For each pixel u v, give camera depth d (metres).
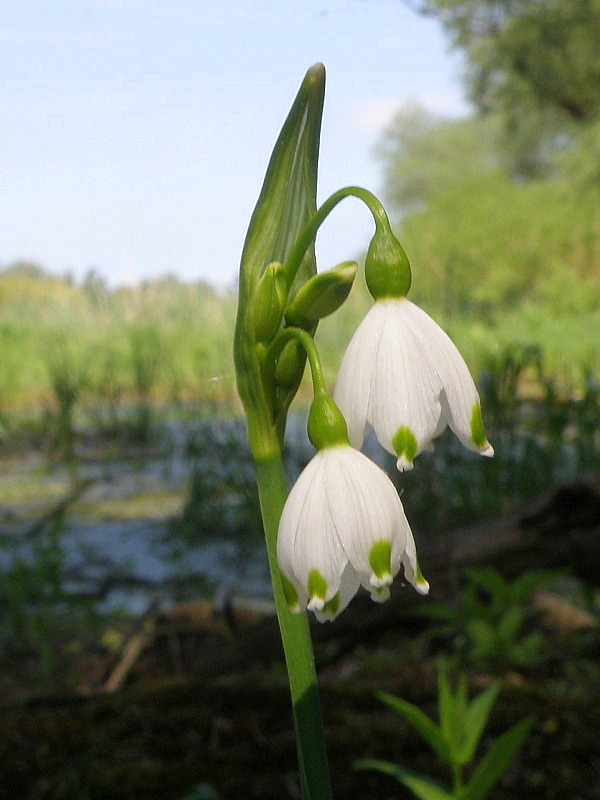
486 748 0.26
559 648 0.32
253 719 0.26
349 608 0.32
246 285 0.11
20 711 0.27
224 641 0.36
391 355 0.11
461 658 0.31
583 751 0.25
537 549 0.33
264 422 0.11
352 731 0.25
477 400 0.11
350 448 0.11
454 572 0.33
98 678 0.32
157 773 0.24
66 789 0.24
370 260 0.11
